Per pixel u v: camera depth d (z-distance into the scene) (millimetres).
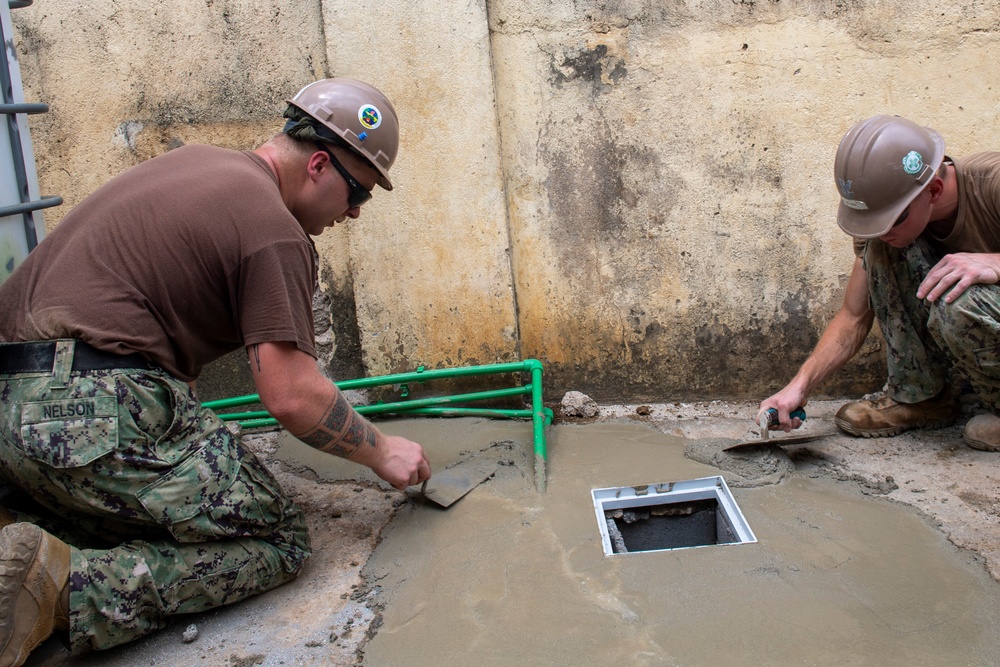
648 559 1987
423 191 2756
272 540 1934
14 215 2119
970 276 2076
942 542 1990
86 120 2863
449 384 2914
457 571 1986
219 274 1771
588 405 2875
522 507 2248
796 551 1982
